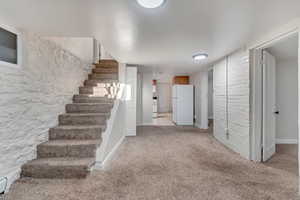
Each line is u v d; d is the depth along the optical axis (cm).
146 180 226
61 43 330
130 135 482
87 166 233
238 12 171
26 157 237
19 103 222
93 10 166
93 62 511
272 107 324
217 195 192
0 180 193
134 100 481
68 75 360
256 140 288
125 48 302
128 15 176
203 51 325
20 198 187
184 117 671
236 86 330
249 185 213
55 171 231
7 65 202
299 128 191
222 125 401
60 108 328
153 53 338
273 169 259
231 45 288
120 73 445
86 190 202
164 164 278
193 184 215
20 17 183
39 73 263
